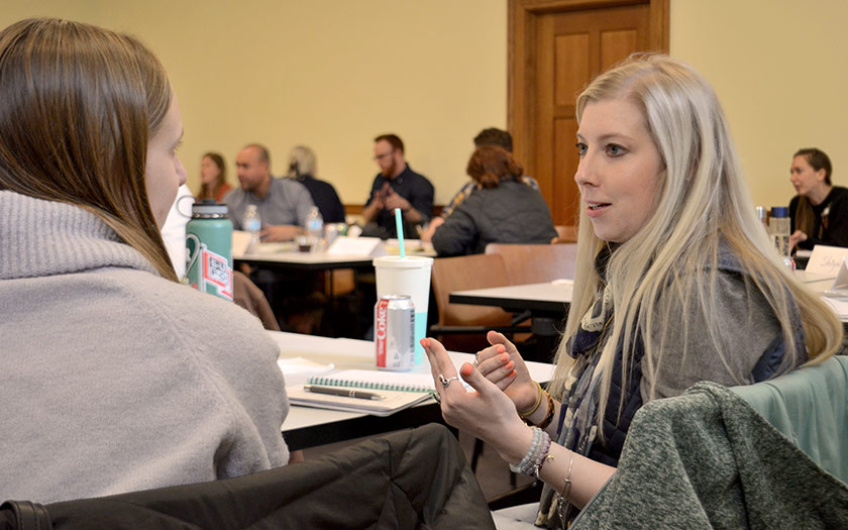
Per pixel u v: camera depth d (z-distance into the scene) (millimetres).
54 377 743
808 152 5973
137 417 743
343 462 757
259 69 9078
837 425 1128
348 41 8492
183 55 9594
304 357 1836
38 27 856
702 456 872
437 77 8000
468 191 5672
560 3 7328
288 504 715
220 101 9375
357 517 756
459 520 821
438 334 3363
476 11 7766
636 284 1268
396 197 7059
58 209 804
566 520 1331
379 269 1760
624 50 7250
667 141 1280
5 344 753
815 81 6453
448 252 4898
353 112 8516
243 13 9141
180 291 811
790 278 1234
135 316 770
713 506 885
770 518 893
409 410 1392
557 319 2838
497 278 3594
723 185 1284
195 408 755
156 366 758
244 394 802
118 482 723
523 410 1471
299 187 6547
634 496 844
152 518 640
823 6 6395
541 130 7645
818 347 1213
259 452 801
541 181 7668
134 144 873
